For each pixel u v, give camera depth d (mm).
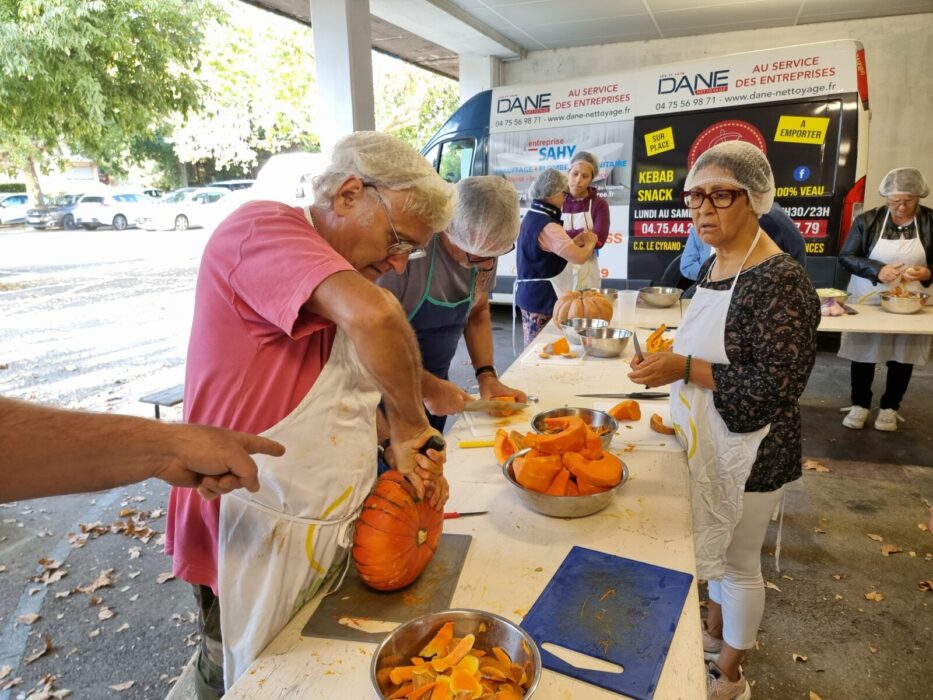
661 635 1040
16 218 22500
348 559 1230
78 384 5598
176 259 13742
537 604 1125
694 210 1745
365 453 1181
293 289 975
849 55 4949
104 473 780
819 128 5070
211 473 856
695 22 7055
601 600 1131
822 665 2195
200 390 1118
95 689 2221
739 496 1777
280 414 1086
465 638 980
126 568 2926
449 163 6820
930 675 2139
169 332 7484
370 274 1273
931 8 6414
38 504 3525
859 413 4129
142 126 11445
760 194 1657
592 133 5973
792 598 2535
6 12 8750
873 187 6992
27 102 9508
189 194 19516
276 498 1096
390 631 1068
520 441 1762
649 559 1268
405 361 1027
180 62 11312
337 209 1122
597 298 3322
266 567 1110
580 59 8234
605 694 931
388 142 1125
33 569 2936
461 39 7445
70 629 2521
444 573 1226
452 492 1586
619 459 1606
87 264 13070
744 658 2232
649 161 5762
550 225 3463
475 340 2406
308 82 14898
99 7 9188
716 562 1845
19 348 6812
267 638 1107
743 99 5305
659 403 2244
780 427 1759
